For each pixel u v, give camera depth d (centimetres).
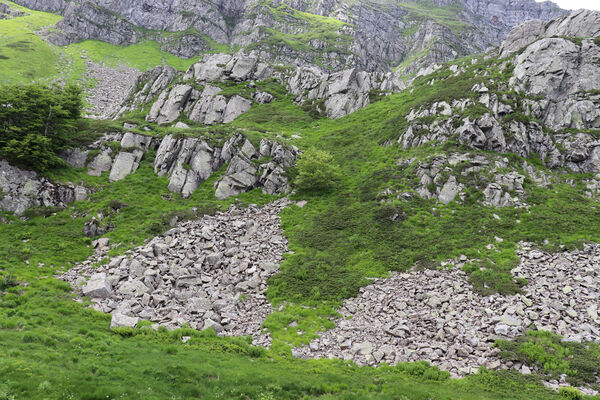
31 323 2391
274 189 5591
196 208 4938
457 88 6375
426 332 2752
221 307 3098
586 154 4903
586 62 5597
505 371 2273
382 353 2559
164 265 3541
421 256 3750
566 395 2019
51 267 3431
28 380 1689
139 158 5791
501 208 4359
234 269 3678
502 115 5525
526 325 2667
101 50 18788
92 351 2164
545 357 2322
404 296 3225
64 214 4359
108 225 4297
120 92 14488
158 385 1914
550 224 3938
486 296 3058
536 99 5578
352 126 7388
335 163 6191
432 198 4725
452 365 2388
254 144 6131
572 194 4494
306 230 4522
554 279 3130
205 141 5978
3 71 13050
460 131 5359
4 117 4644
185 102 9112
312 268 3766
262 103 9319
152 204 4928
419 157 5325
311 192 5450
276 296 3394
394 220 4412
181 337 2594
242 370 2242
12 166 4422
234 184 5522
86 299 2978
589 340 2459
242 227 4541
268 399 1923
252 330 2902
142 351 2283
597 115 5166
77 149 5412
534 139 5256
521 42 7244
